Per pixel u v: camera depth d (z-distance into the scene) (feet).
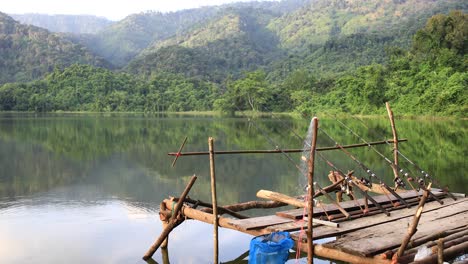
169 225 31.17
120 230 38.06
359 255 22.27
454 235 24.35
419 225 27.02
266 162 72.69
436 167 66.18
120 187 55.21
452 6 415.03
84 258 31.94
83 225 39.42
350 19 596.29
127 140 107.86
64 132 130.93
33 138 112.37
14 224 39.83
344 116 176.45
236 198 49.06
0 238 36.09
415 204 32.32
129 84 332.60
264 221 27.86
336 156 77.46
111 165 71.56
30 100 306.14
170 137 114.52
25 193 52.19
